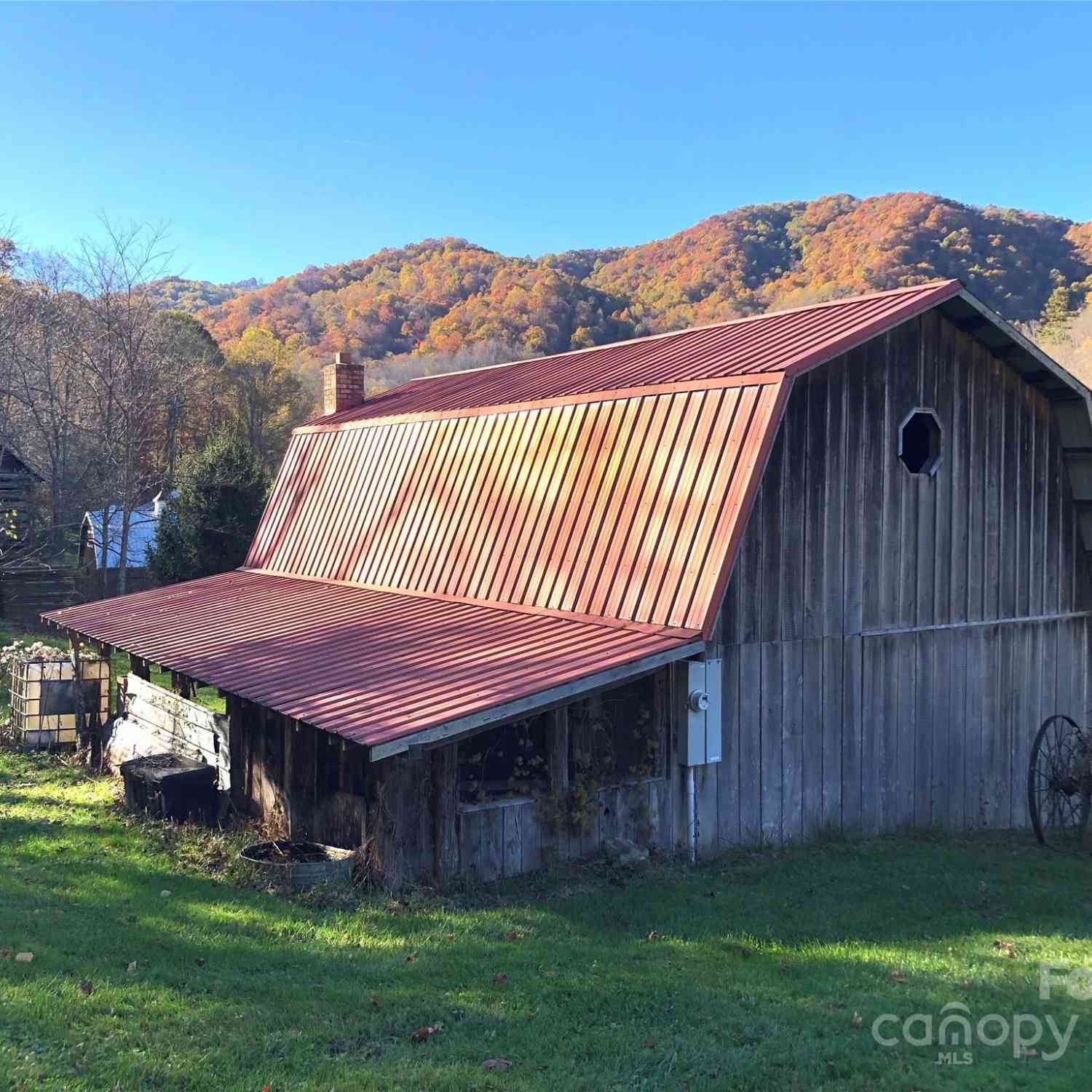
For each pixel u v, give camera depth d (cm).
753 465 1271
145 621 1747
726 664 1309
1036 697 1739
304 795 1273
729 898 1129
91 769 1736
